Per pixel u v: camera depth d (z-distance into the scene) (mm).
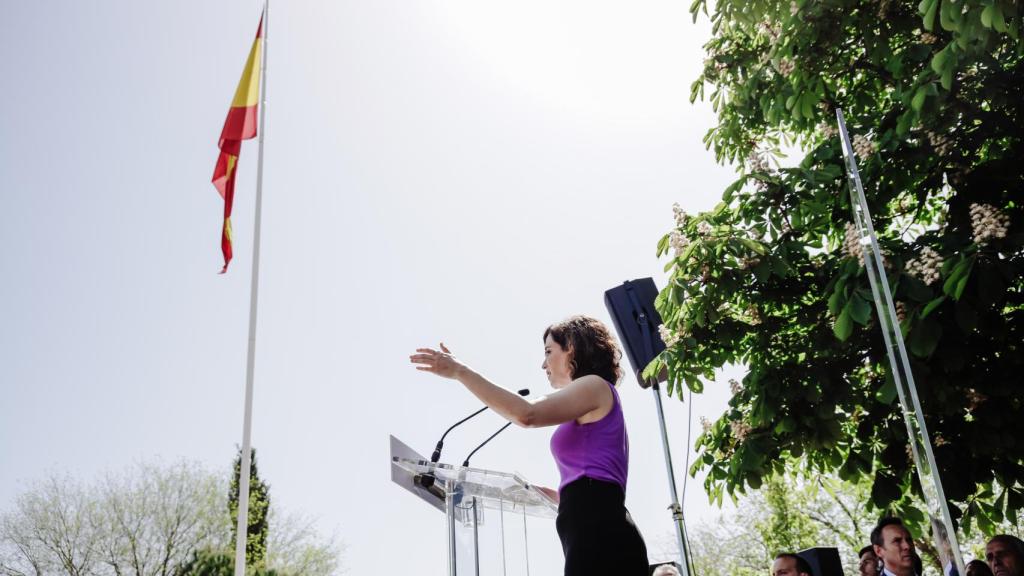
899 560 4895
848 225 4672
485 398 1815
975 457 4695
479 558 3660
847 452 5414
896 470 5020
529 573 4035
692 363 5152
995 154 5203
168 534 20219
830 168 5266
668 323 5453
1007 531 5062
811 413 5098
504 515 4035
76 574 19281
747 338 5664
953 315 4395
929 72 4707
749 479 5176
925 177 5289
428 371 1831
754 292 5543
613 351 2244
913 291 4273
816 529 16688
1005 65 4938
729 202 5617
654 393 5109
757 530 18203
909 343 4207
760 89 6051
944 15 3717
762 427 5340
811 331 5336
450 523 3471
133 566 19750
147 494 20281
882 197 5180
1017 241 4234
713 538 19641
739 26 5566
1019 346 4566
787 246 5293
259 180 7316
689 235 5621
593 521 1791
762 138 6500
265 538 21500
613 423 1961
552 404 1860
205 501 20922
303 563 21641
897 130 4887
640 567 1775
